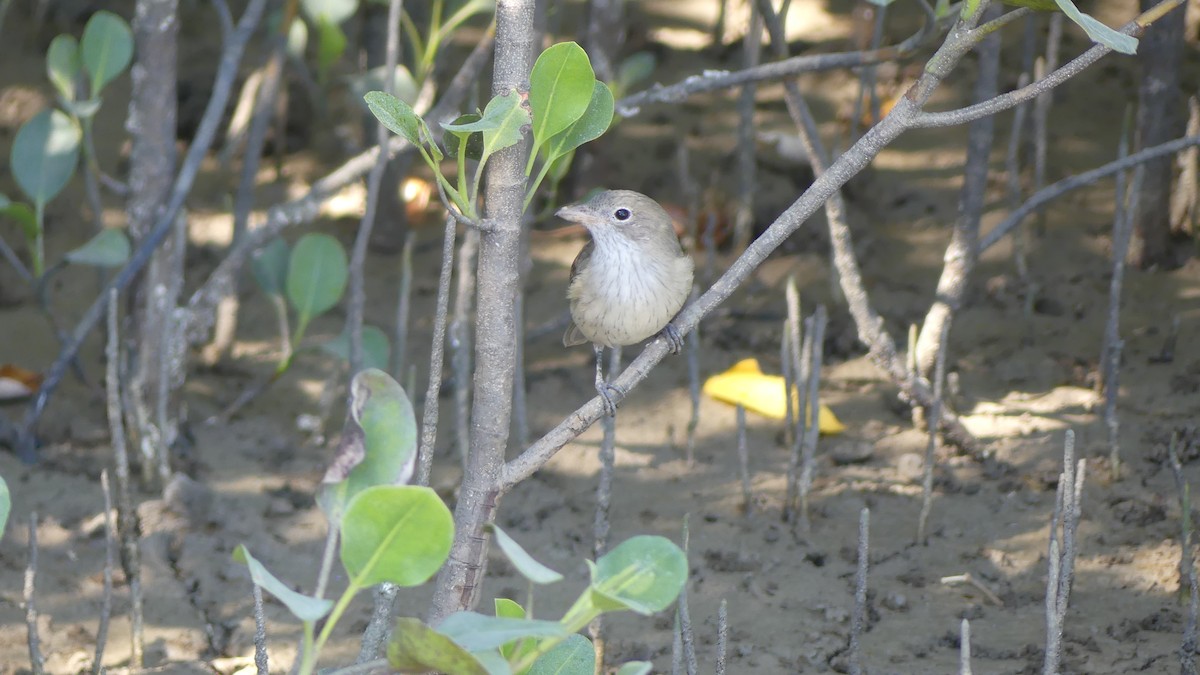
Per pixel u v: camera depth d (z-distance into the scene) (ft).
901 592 30.22
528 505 34.76
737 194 48.14
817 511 33.99
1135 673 26.12
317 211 39.52
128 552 29.60
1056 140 49.73
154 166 37.55
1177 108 42.73
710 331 43.14
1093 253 44.45
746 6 58.75
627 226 26.45
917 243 46.14
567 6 60.90
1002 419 37.11
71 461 36.27
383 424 15.10
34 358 41.29
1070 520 23.30
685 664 27.30
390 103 15.80
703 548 32.40
